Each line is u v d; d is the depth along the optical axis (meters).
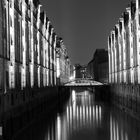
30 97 56.69
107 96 116.06
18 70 48.09
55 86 109.12
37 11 69.94
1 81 37.09
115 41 102.81
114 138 46.38
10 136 38.69
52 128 54.94
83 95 166.75
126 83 80.94
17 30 47.62
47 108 84.56
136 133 49.62
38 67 69.44
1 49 37.50
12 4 43.28
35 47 66.56
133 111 66.88
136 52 67.06
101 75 162.75
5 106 37.34
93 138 46.97
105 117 69.50
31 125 55.66
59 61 121.62
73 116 72.12
